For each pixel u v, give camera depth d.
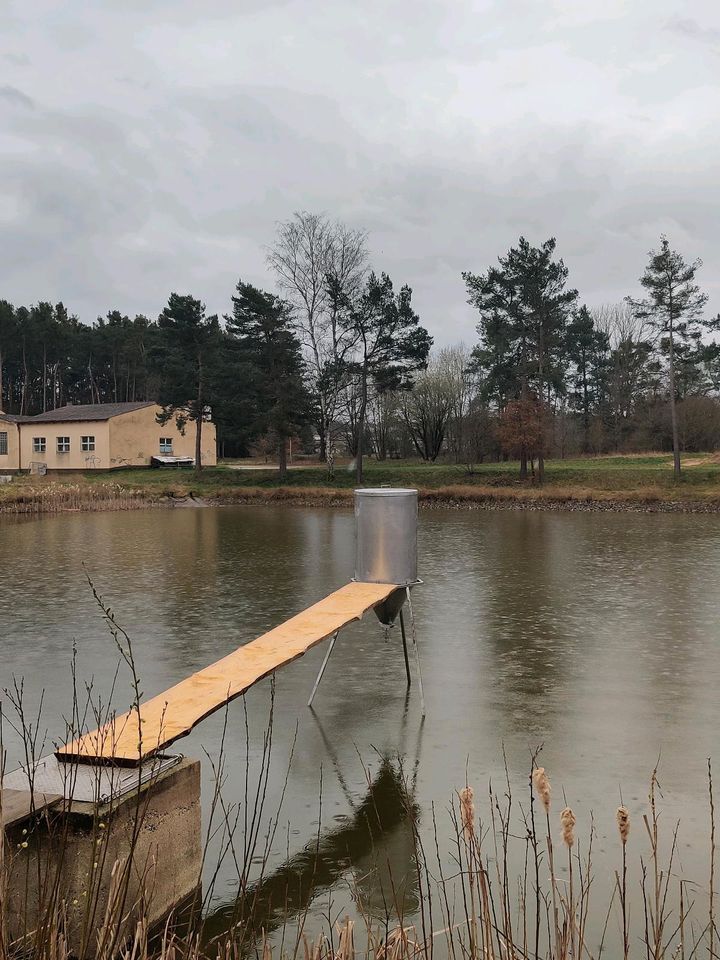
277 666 5.73
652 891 4.43
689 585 15.62
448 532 27.36
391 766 6.33
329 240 48.53
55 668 9.30
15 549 21.55
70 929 3.60
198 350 49.59
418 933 4.00
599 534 26.47
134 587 15.27
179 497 42.00
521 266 45.41
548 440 47.62
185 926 4.03
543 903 4.32
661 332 44.84
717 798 5.70
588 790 5.85
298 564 18.66
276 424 46.34
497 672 9.27
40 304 93.38
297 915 4.18
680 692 8.41
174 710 4.83
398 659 9.94
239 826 5.20
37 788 3.84
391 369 46.84
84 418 53.78
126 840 3.77
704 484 43.75
